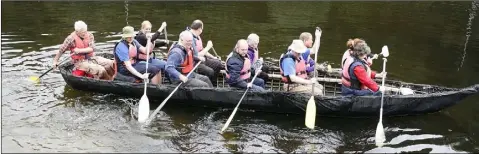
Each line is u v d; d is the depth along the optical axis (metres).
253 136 6.15
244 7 14.76
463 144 5.96
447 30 12.00
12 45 9.99
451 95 6.47
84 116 6.57
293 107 6.68
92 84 7.14
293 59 6.60
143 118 6.30
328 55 9.73
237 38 11.00
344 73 6.56
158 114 6.74
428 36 11.38
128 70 7.09
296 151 5.77
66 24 12.09
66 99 7.12
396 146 5.91
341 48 10.27
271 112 6.88
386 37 11.27
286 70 6.58
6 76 8.01
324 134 6.23
